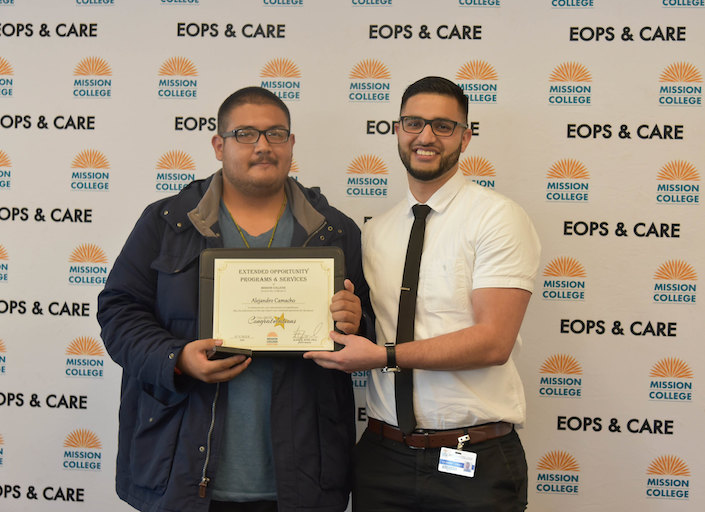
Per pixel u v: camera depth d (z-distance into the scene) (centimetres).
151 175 217
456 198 169
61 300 219
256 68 215
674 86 208
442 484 158
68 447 221
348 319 157
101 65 217
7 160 219
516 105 211
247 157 164
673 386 209
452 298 161
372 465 168
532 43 210
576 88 210
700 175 208
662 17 207
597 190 210
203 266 160
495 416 159
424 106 164
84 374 220
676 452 210
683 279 209
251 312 159
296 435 159
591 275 211
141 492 162
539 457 214
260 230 173
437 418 159
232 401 161
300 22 214
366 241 183
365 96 214
